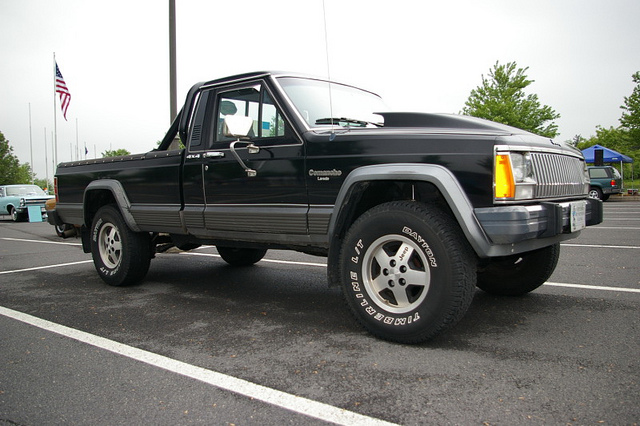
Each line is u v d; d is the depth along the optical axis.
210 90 4.60
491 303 4.35
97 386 2.79
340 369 2.93
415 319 3.22
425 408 2.41
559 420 2.26
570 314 3.97
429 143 3.26
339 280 3.72
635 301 4.33
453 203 3.09
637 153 32.22
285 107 3.95
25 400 2.64
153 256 5.56
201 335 3.67
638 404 2.40
